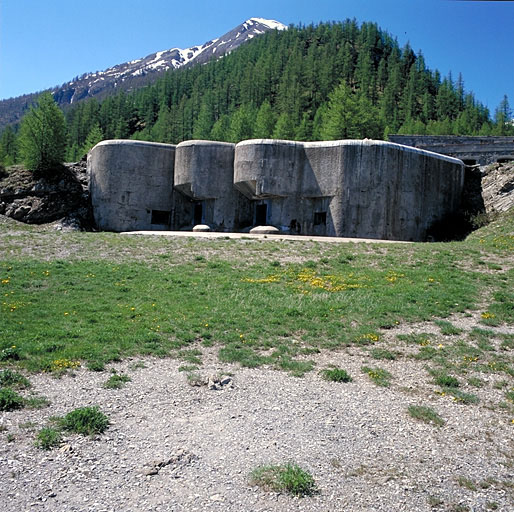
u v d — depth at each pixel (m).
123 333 12.16
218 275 19.00
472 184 36.78
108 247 23.67
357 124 51.62
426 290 17.11
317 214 32.84
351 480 6.48
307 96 96.00
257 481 6.30
